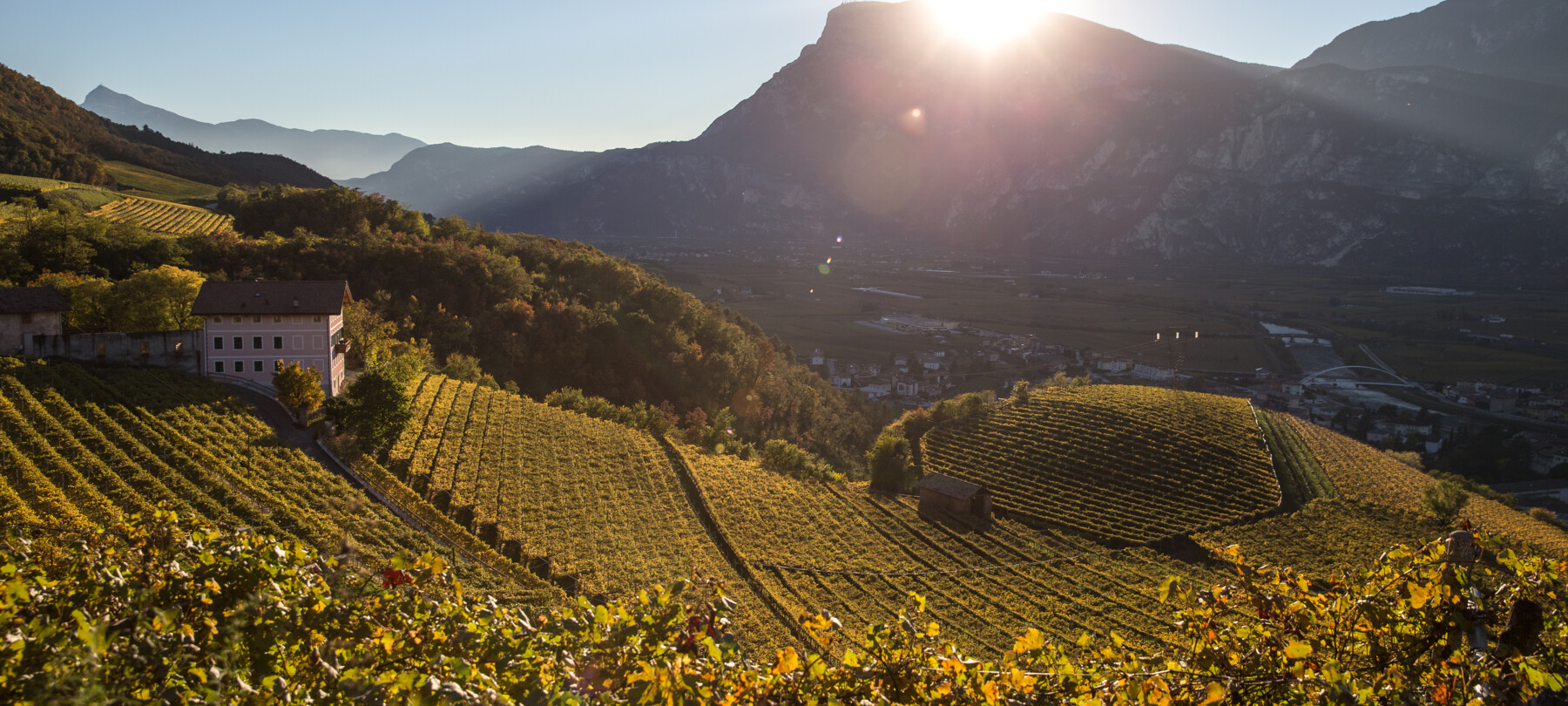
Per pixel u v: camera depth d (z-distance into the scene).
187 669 7.43
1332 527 80.31
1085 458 96.12
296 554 10.06
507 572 48.97
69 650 6.75
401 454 62.50
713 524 67.81
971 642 53.81
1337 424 160.25
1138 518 82.06
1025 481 90.94
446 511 58.09
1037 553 71.81
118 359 63.12
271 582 9.02
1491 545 8.44
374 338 84.25
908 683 8.28
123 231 100.19
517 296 127.19
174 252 104.19
